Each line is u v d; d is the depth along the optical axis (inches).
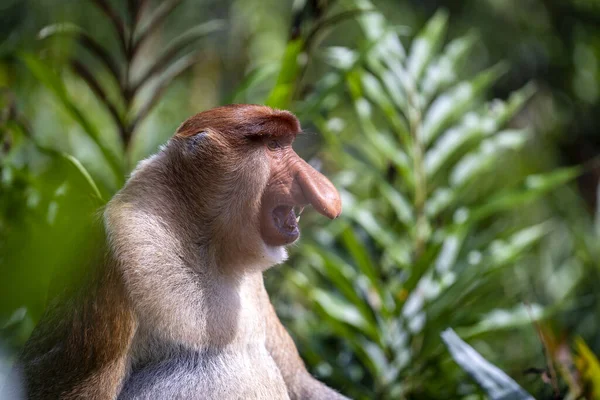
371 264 425.1
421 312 419.2
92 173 394.3
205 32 418.9
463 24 830.5
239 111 298.5
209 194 289.0
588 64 887.7
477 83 475.8
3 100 385.1
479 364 335.9
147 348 281.1
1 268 212.4
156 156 293.4
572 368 399.5
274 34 741.3
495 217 590.9
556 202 696.4
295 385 333.4
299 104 410.0
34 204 342.0
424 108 468.1
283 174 295.1
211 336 287.7
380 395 416.5
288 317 453.7
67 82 560.4
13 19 636.1
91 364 268.7
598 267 606.9
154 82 597.0
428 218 450.0
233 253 293.1
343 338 443.2
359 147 495.5
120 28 411.5
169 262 280.4
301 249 445.4
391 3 792.3
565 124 878.4
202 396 284.7
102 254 273.0
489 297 468.4
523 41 863.7
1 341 306.8
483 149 464.8
